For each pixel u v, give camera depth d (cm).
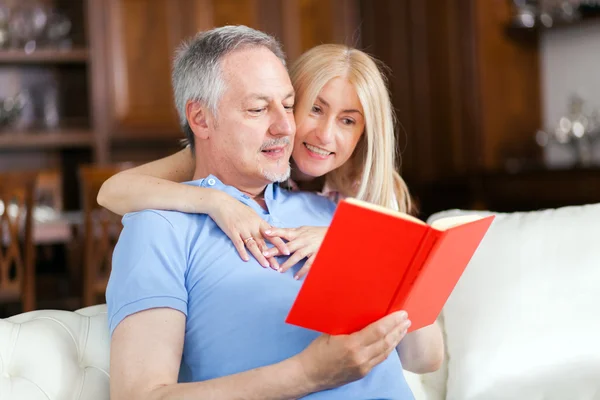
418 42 483
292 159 179
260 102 147
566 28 452
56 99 524
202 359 137
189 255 141
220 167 154
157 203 147
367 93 167
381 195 174
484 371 179
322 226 156
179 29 510
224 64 148
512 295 182
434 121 475
